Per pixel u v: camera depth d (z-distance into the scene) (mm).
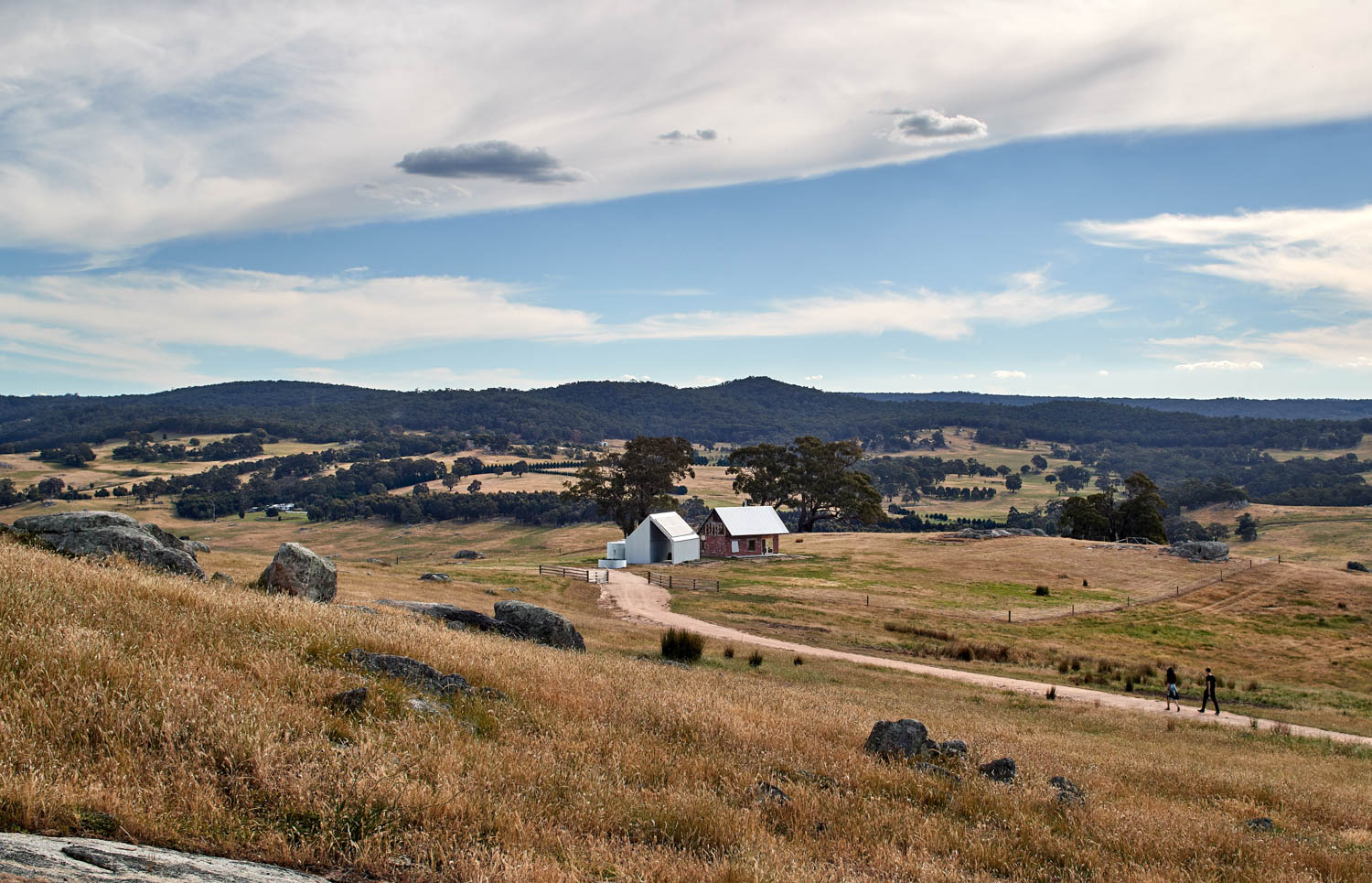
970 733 19922
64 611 11672
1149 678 42281
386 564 76875
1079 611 61906
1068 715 29641
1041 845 10188
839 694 26609
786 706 17938
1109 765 17609
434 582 52438
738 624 49969
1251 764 21812
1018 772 13992
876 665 38594
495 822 8039
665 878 7434
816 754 13391
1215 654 51000
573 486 107562
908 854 8992
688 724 13828
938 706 27359
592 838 8039
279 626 14242
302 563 24047
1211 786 16578
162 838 6375
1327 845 12500
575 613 48438
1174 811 13281
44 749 7336
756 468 118688
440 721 11016
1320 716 35156
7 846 5188
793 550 93062
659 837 8727
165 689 9180
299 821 7328
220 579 23422
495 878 6738
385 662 13156
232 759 8047
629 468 103562
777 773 12125
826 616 55156
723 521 88250
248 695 9758
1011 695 33469
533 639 26812
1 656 9203
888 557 86375
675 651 32438
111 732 7918
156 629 12062
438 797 8203
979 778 13078
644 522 84438
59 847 5480
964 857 9484
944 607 61156
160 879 5297
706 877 7508
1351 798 17188
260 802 7566
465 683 13422
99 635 10672
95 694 8609
